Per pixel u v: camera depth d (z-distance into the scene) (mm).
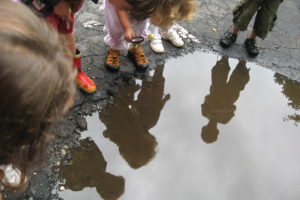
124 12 2195
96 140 2234
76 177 2020
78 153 2131
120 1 2061
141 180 2133
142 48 2912
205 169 2281
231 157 2391
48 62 822
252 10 2902
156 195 2080
